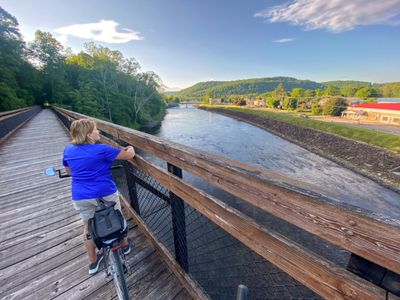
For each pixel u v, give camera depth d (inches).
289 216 31.0
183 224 68.7
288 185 30.3
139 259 82.2
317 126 1350.9
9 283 72.7
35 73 1425.9
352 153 860.0
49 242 93.7
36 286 71.4
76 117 268.2
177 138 1133.7
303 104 2632.9
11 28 1382.9
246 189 37.9
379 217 20.8
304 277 30.3
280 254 33.3
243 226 39.8
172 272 76.3
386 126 1365.7
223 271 197.8
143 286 70.9
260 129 1646.2
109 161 64.3
